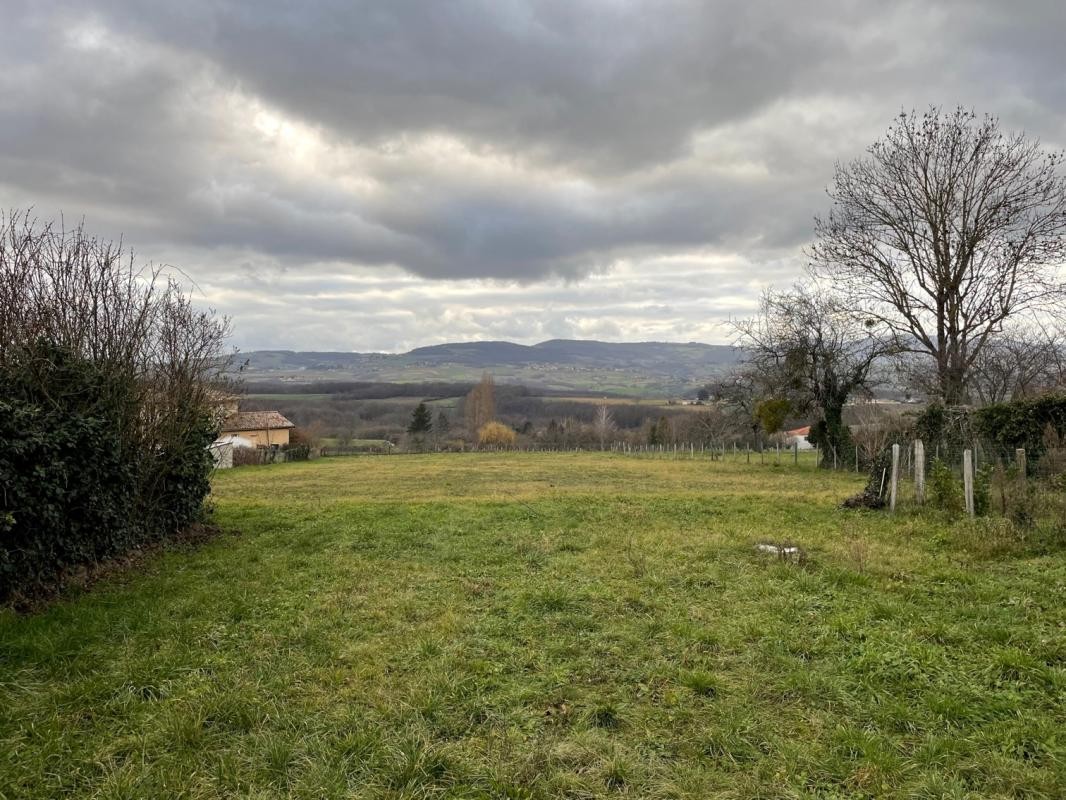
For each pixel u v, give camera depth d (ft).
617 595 26.78
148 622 23.67
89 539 30.17
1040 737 14.74
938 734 15.17
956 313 85.71
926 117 83.10
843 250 92.53
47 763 14.49
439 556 35.12
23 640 20.93
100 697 17.65
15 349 27.84
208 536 41.37
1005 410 63.93
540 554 35.09
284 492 82.43
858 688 17.62
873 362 102.01
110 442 30.76
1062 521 34.22
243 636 22.62
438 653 20.85
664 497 59.98
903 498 49.44
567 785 13.62
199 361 40.37
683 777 13.87
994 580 27.45
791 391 111.34
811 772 13.92
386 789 13.53
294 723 16.25
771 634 21.74
